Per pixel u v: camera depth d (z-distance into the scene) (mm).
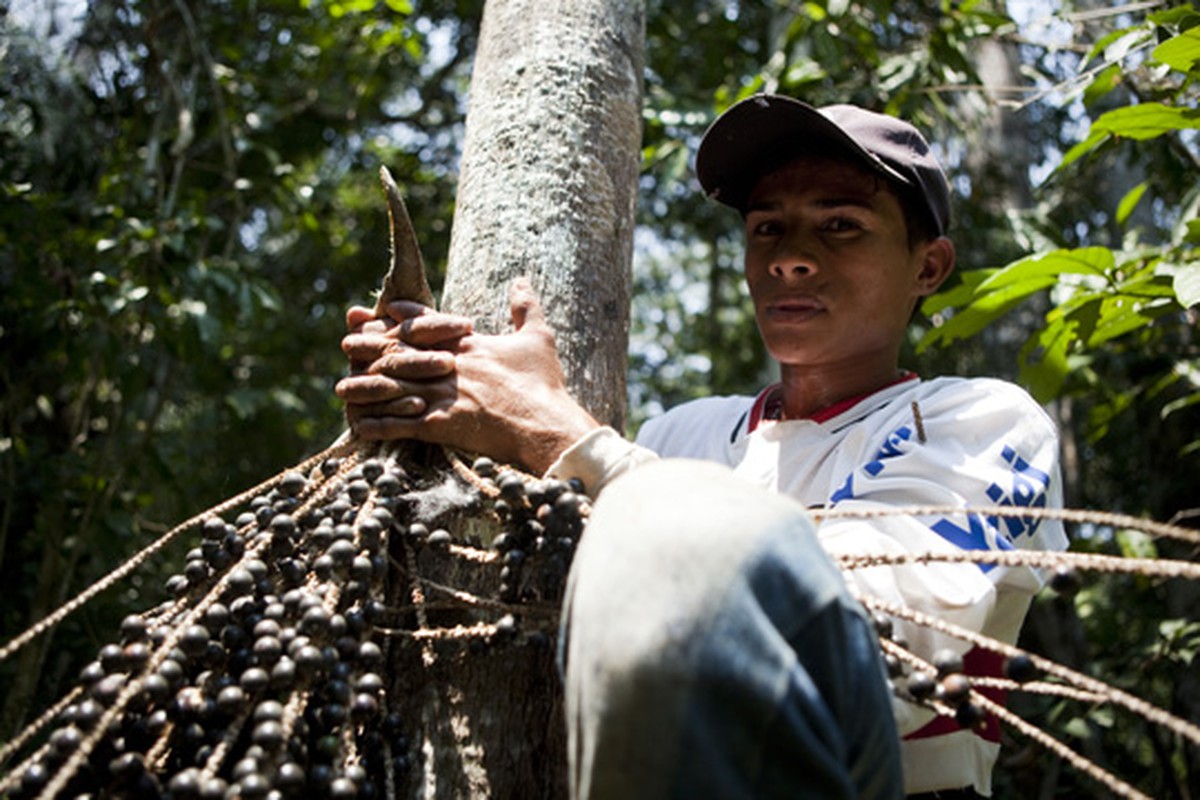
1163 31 2482
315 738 1392
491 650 1573
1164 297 2607
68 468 4023
